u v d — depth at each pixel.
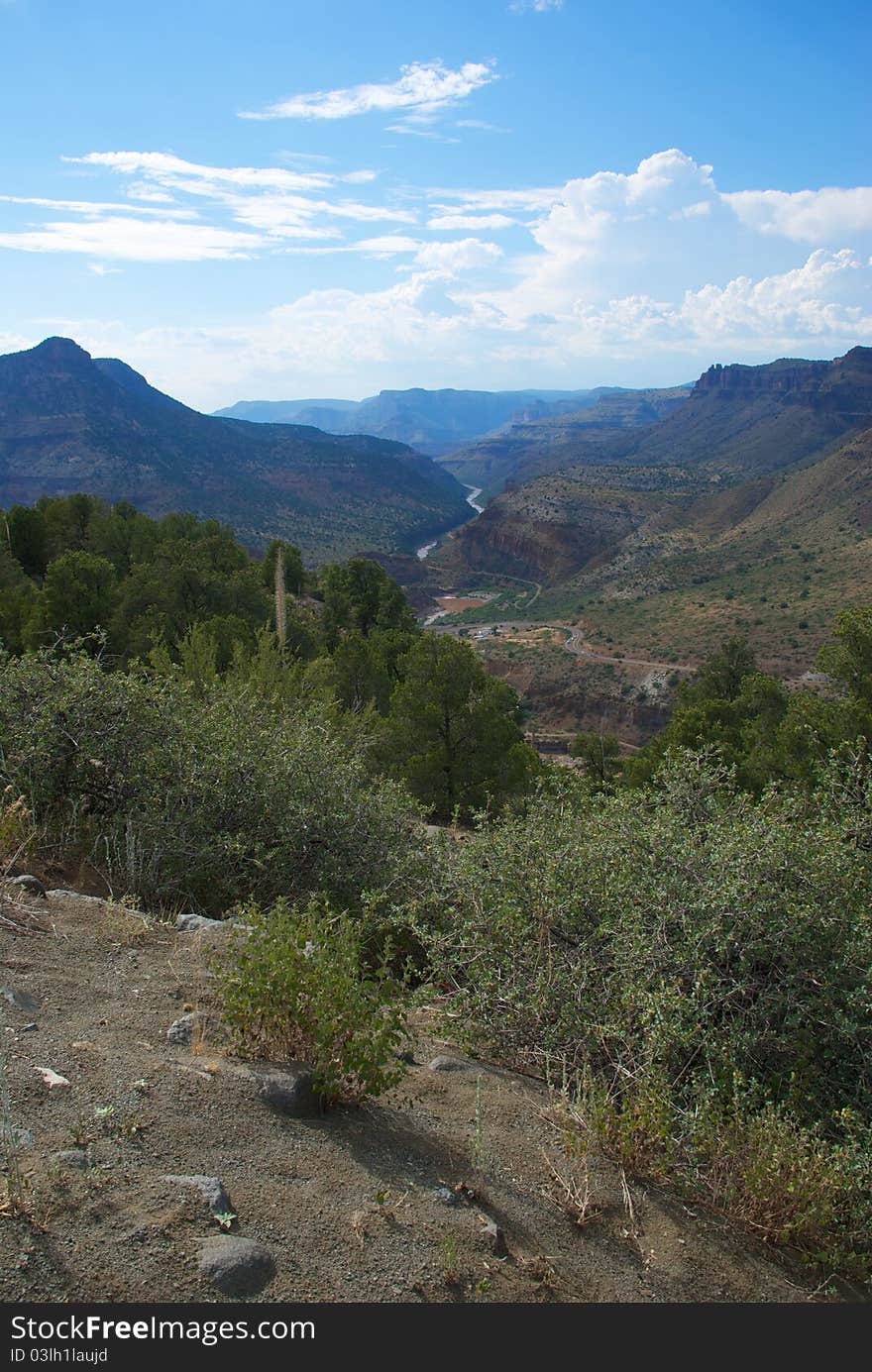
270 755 6.64
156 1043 3.40
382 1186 2.85
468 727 16.78
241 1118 3.00
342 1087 3.35
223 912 5.47
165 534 55.31
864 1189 3.38
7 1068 2.92
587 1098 3.79
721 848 4.57
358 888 6.03
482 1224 2.78
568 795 6.25
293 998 3.43
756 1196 3.28
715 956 4.30
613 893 4.67
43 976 3.79
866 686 15.39
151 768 6.23
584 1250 2.90
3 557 36.47
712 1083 3.68
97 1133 2.68
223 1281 2.22
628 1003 3.99
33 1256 2.15
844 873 4.39
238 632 25.12
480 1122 3.35
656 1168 3.40
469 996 4.58
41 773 6.11
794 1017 4.03
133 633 28.02
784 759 15.43
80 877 5.48
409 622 58.16
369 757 14.59
